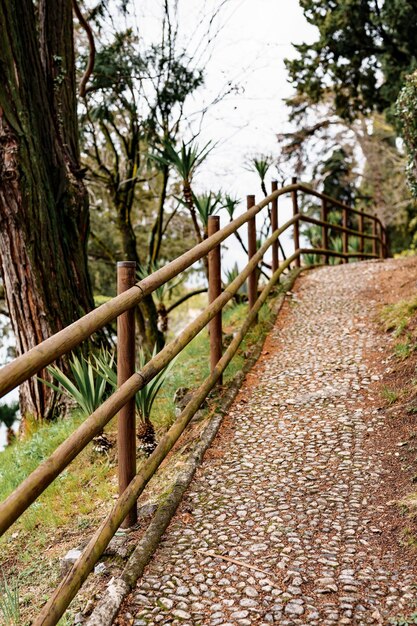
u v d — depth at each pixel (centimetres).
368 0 1135
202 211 604
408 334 514
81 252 611
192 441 400
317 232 1274
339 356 520
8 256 563
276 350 553
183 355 635
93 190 1270
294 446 382
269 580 262
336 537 290
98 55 895
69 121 620
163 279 330
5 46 539
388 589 252
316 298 695
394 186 2006
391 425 392
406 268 751
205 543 292
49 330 566
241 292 841
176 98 905
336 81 1263
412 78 591
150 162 910
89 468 416
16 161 544
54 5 610
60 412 562
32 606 289
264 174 711
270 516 311
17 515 202
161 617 244
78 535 346
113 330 742
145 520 315
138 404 389
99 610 244
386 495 320
